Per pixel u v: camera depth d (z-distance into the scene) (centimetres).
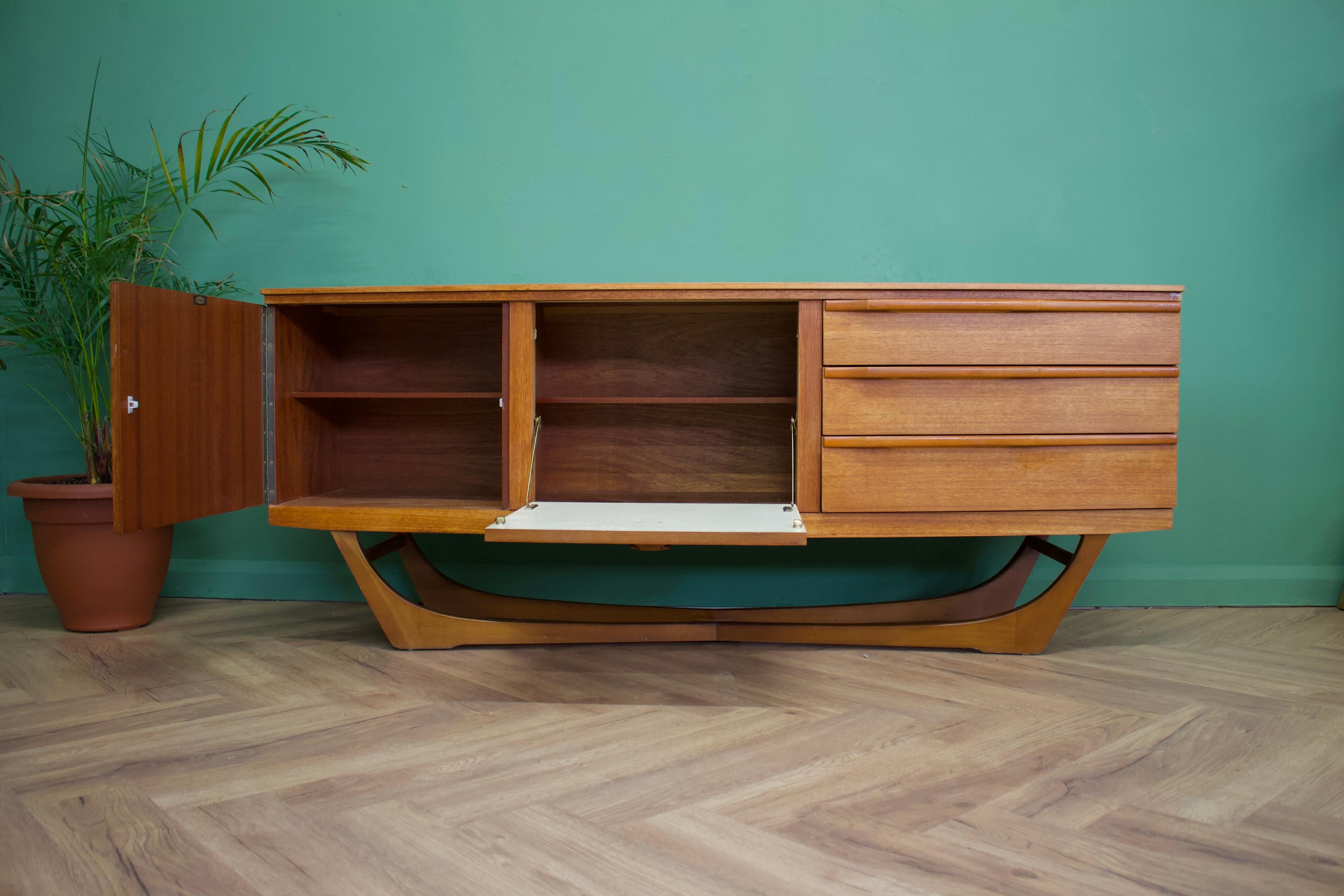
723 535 144
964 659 191
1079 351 182
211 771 128
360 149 242
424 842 107
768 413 220
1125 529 183
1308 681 175
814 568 237
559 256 239
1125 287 181
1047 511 183
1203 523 242
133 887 97
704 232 237
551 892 96
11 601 245
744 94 236
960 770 130
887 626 196
